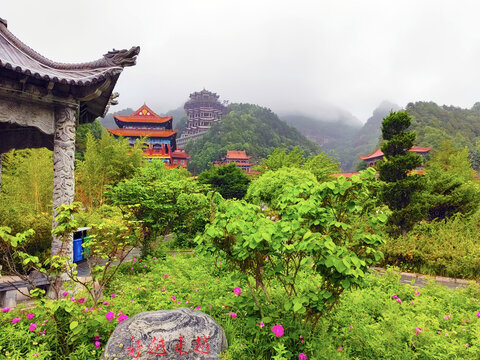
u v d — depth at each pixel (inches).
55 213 232.1
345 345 144.3
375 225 137.2
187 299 188.2
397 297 200.8
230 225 134.0
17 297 248.4
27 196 553.6
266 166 1229.1
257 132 5285.4
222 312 170.7
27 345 126.0
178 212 421.1
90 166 766.5
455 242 412.8
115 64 242.2
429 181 583.5
